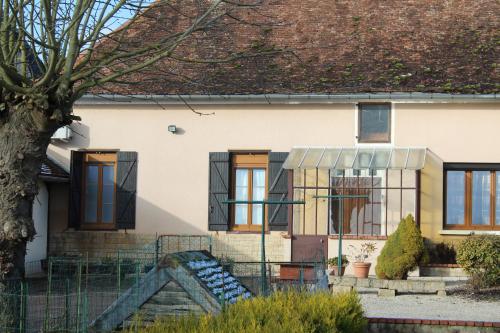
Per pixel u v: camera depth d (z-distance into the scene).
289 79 22.58
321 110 22.19
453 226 21.81
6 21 12.06
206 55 23.62
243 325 8.24
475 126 21.70
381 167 21.03
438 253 21.08
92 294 14.23
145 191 22.86
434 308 15.37
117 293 13.66
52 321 11.39
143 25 24.08
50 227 23.20
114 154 23.22
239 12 24.98
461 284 18.34
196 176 22.67
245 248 22.28
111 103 22.91
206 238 22.44
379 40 23.94
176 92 22.38
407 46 23.61
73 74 11.88
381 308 15.30
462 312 14.91
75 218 23.02
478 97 21.34
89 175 23.34
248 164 22.66
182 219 22.67
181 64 23.39
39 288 16.67
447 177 21.89
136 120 22.97
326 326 8.84
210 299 9.94
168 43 13.88
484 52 23.08
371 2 25.34
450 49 23.36
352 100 21.84
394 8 25.05
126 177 22.91
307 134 22.22
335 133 22.12
